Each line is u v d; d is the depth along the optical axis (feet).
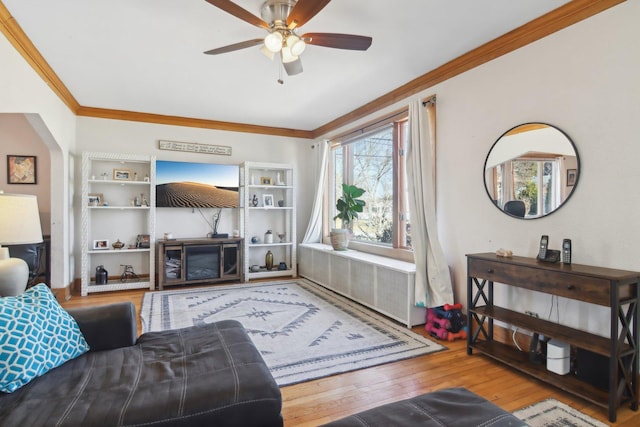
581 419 6.20
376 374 7.93
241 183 18.57
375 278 12.37
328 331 10.52
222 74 11.70
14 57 9.02
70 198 14.76
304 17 6.89
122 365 5.25
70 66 11.02
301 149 20.15
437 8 7.84
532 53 8.65
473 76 10.21
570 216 7.90
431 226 10.87
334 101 14.61
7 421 3.76
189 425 4.10
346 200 15.20
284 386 7.38
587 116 7.58
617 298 6.13
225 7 6.39
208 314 12.13
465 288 10.51
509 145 9.18
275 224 19.80
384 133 14.69
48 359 5.02
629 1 6.91
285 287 16.28
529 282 7.64
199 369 5.05
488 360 8.71
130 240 16.74
